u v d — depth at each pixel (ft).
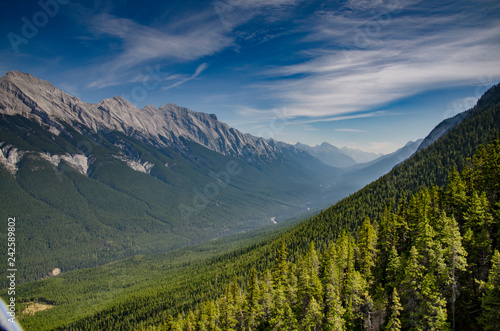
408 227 236.43
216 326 257.55
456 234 168.96
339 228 508.94
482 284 153.48
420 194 269.03
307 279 210.59
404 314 171.42
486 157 239.71
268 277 270.26
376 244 238.89
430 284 160.25
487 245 176.55
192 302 502.79
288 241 553.23
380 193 564.71
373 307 184.96
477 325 160.45
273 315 222.07
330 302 190.60
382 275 221.46
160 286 653.30
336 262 232.73
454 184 239.50
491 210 201.98
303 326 191.21
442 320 153.79
